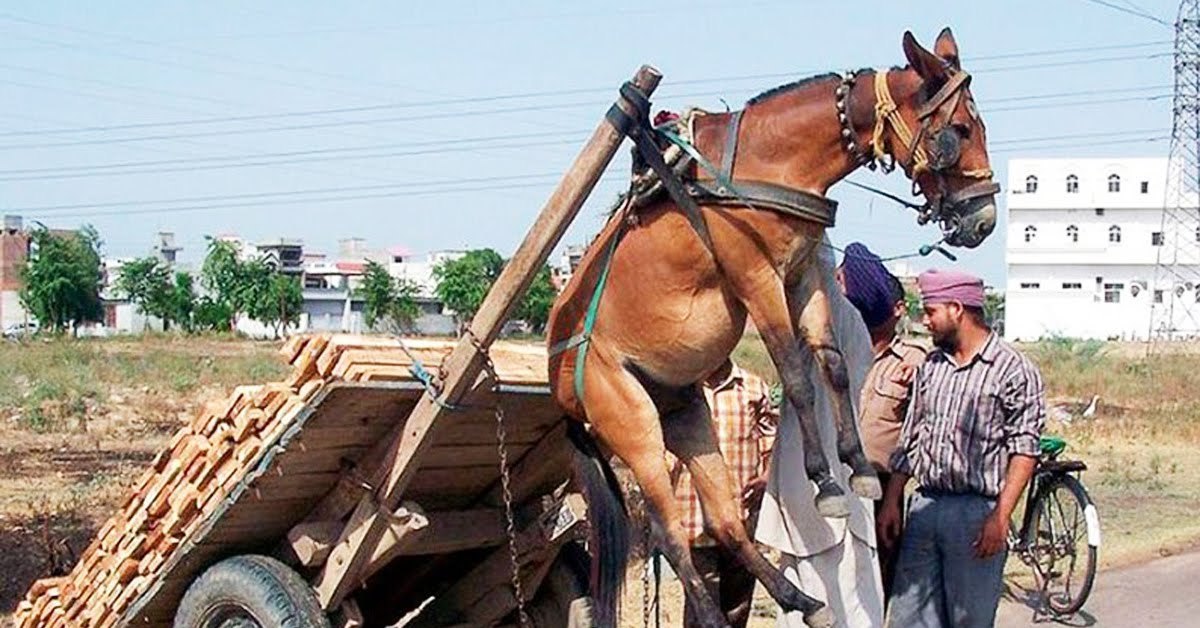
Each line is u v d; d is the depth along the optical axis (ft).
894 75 18.76
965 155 18.47
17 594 35.12
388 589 26.99
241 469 21.48
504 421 23.27
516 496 25.54
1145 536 47.29
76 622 24.16
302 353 20.84
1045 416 24.38
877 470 25.80
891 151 18.86
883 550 25.48
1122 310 357.00
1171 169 349.61
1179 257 351.87
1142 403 116.57
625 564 22.18
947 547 24.08
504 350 25.21
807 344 19.60
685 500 24.30
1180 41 240.73
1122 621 35.86
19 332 276.21
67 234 328.49
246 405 21.36
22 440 75.10
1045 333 331.77
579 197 19.44
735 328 19.56
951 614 24.35
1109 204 357.82
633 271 19.69
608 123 19.10
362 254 463.42
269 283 317.63
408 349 21.93
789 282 19.52
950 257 19.17
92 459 66.69
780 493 22.40
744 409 25.76
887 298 25.72
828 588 22.16
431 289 365.61
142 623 23.97
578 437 22.24
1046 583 37.63
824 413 21.79
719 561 26.07
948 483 24.13
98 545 23.61
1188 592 38.88
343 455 22.02
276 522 22.86
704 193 19.04
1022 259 363.35
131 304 333.42
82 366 139.85
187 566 22.97
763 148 19.02
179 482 22.27
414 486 23.82
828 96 18.95
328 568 22.57
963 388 23.99
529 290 22.09
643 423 19.99
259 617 21.84
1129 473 64.85
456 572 26.76
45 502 49.47
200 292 357.41
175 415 92.07
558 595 26.17
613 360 20.17
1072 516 38.58
